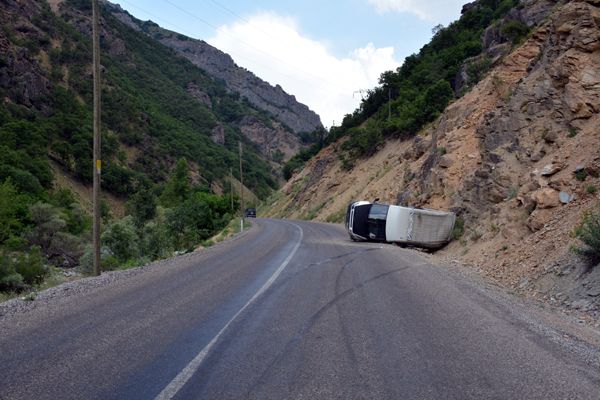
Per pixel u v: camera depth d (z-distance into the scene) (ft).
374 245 75.46
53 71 435.53
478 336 21.56
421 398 14.65
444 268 47.16
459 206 72.64
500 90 87.66
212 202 263.90
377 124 216.13
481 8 243.60
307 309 27.50
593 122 50.72
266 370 17.30
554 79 60.75
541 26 90.99
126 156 426.51
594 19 57.57
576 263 33.19
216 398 14.78
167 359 18.71
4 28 422.00
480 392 15.14
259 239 87.97
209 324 24.27
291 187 308.60
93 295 34.04
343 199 187.62
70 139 370.94
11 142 299.79
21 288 79.25
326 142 369.50
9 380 16.57
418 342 20.61
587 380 16.33
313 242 80.02
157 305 29.43
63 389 15.66
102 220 248.11
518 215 50.01
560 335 22.33
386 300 29.84
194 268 47.93
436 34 279.49
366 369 17.26
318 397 14.75
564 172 47.09
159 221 148.46
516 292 35.14
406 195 107.55
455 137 89.76
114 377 16.75
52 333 23.11
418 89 216.74
